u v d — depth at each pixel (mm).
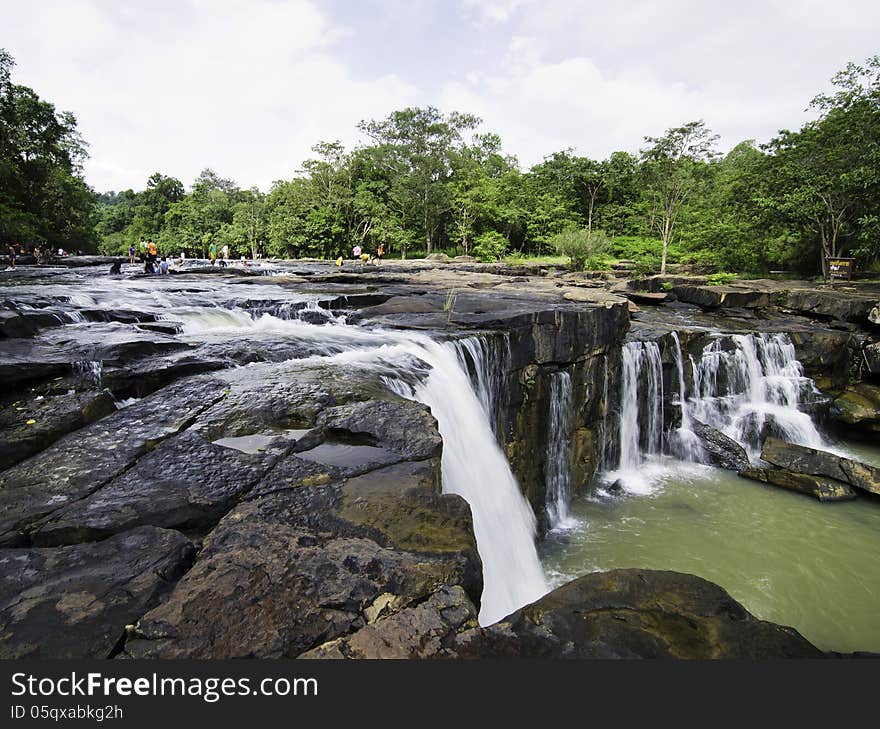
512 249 57719
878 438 13766
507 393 9812
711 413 14047
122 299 12148
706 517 9703
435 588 2594
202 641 2195
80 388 5500
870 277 27734
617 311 12555
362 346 8125
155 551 2846
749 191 32562
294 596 2463
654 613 2805
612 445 12664
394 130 54719
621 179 59312
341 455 4168
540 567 7426
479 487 6918
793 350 15562
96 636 2215
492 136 77312
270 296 13422
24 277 19562
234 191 86938
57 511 3289
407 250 59375
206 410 5012
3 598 2451
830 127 27781
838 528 9188
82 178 55312
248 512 3244
